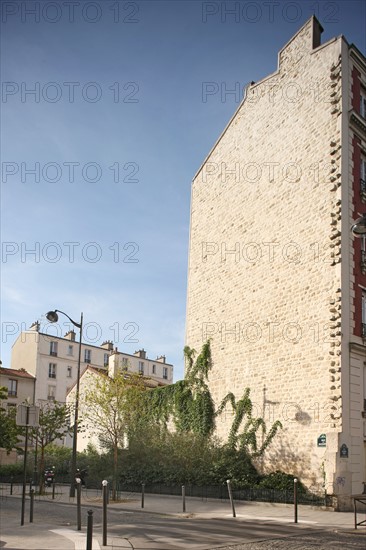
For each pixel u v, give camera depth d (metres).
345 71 24.05
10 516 17.25
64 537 12.47
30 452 37.72
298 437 22.28
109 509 19.75
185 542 11.93
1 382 52.00
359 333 21.94
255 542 12.01
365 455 21.22
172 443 26.19
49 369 56.91
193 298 31.30
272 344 24.64
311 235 23.59
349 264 22.17
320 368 21.84
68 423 29.41
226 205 29.92
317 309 22.52
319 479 20.86
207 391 28.44
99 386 25.61
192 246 32.47
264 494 21.16
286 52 27.25
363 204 23.50
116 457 24.45
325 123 24.03
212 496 23.03
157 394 31.64
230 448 25.39
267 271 25.81
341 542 12.26
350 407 20.89
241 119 29.83
